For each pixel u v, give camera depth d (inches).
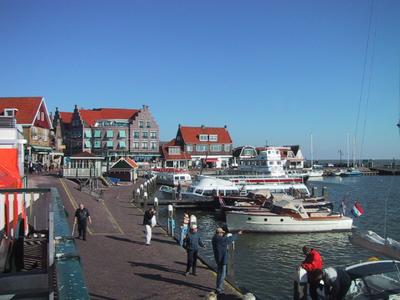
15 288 265.6
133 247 882.8
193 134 4965.6
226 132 5113.2
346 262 1028.5
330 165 6510.8
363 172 5270.7
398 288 503.2
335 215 1418.6
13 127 1074.1
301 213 1389.0
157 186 3267.7
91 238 936.3
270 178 2709.2
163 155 4739.2
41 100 2522.1
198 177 2423.7
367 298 496.7
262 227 1368.1
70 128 4714.6
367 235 644.1
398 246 577.0
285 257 1088.8
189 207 1929.1
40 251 414.0
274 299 776.9
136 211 1502.2
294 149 5236.2
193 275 681.0
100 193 1860.2
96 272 670.5
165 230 1114.7
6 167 554.9
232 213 1396.4
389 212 1903.3
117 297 560.7
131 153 4618.6
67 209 1269.7
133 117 4709.6
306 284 567.8
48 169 2834.6
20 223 441.1
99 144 4554.6
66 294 131.0
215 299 482.9
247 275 924.0
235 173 3464.6
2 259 363.3
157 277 664.4
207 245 1186.0
